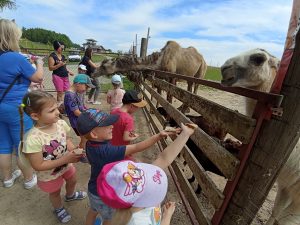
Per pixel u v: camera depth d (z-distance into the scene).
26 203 3.02
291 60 1.38
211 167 3.09
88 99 8.93
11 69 2.77
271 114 1.45
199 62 10.53
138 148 1.90
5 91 2.79
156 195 1.26
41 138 2.20
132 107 2.89
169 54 9.27
